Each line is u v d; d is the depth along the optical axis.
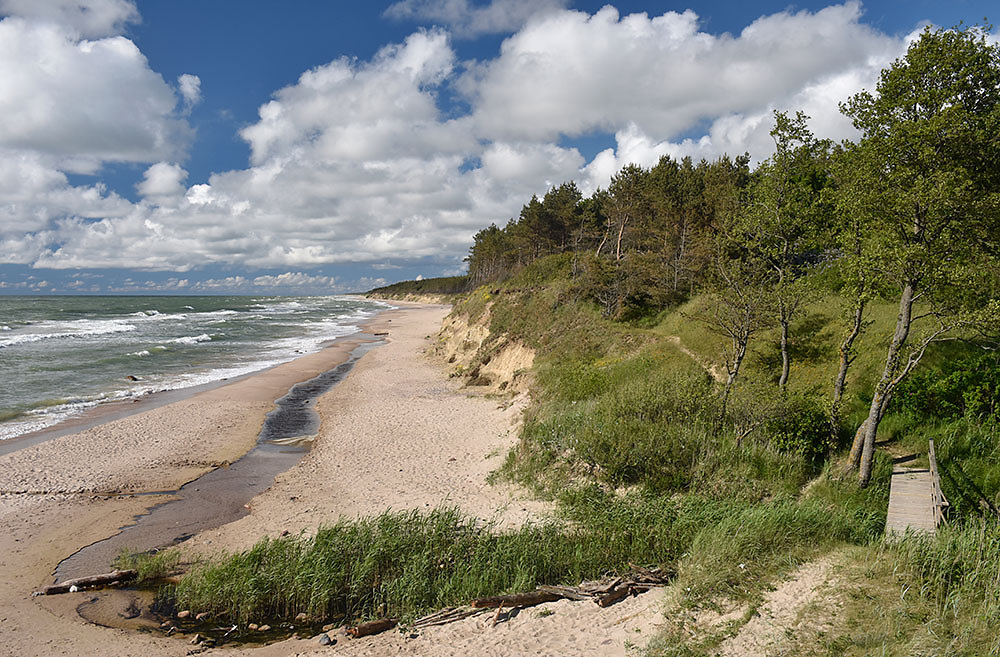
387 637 8.81
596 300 32.00
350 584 10.20
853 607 6.96
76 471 17.38
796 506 10.89
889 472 12.75
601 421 15.92
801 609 7.18
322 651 8.56
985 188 11.22
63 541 12.88
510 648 7.80
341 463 18.30
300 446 20.73
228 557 11.41
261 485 16.67
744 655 6.55
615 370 21.58
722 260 17.77
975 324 11.16
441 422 22.98
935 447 13.22
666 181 44.03
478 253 97.62
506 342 32.66
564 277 41.41
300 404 27.61
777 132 14.90
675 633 7.32
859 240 13.23
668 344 23.30
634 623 7.98
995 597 6.73
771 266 17.27
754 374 18.16
